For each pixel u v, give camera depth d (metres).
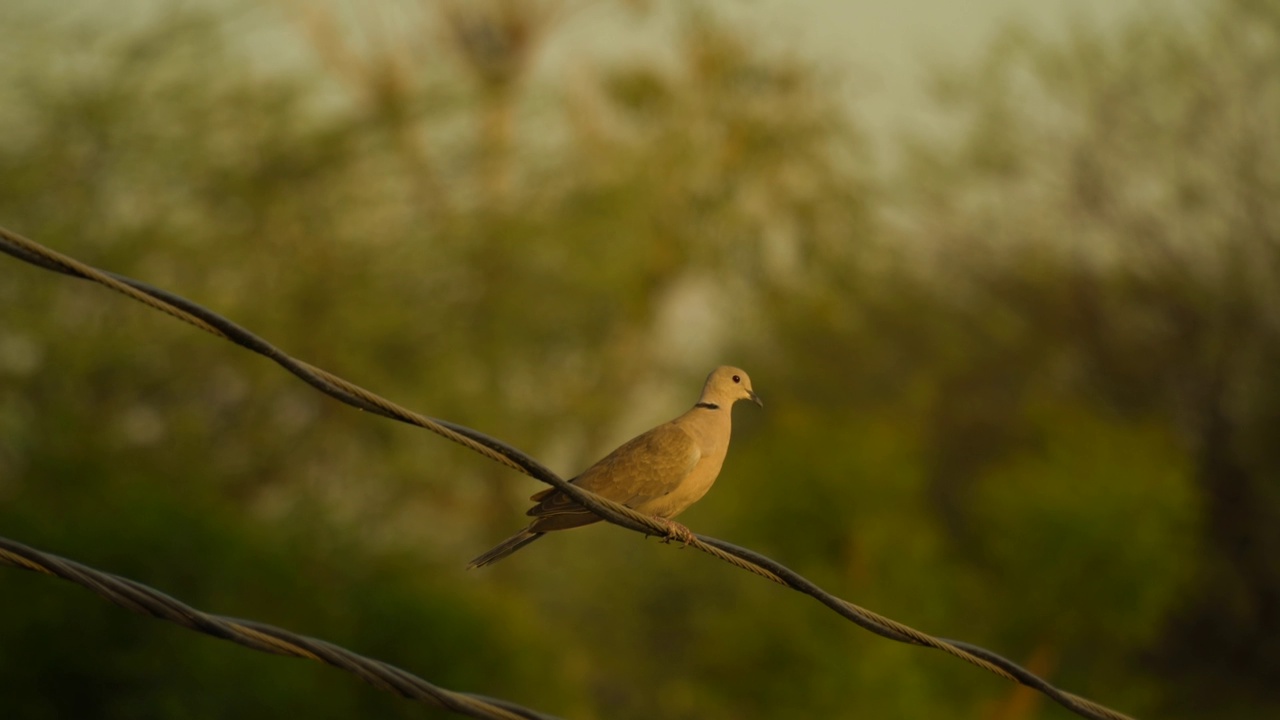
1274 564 28.03
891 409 30.91
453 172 23.08
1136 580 17.56
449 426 4.93
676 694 18.45
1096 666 19.70
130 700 12.95
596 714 19.20
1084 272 30.12
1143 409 29.44
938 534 18.69
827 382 31.55
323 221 21.41
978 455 30.19
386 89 23.36
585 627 21.56
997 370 31.05
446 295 22.47
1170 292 28.92
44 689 12.88
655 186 26.92
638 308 25.27
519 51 26.42
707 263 29.28
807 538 16.22
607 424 24.22
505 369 22.50
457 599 15.48
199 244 20.22
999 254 31.17
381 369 21.39
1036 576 17.72
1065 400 29.72
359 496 20.89
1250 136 28.34
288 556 15.00
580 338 23.59
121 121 19.44
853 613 5.78
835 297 31.42
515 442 22.39
